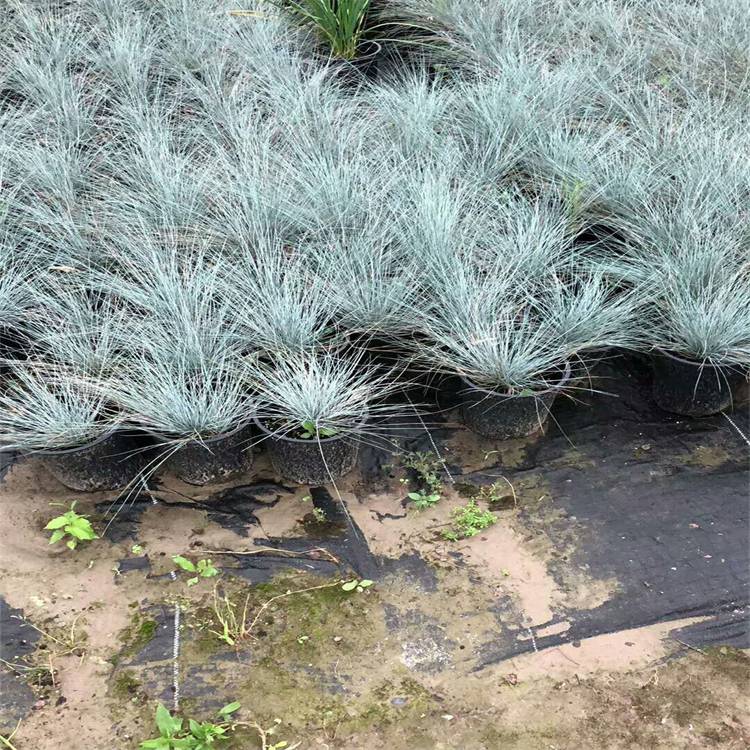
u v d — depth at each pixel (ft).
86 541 3.95
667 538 4.01
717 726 3.21
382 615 3.63
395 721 3.23
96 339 4.50
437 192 5.08
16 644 3.48
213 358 4.25
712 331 4.34
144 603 3.67
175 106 6.29
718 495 4.25
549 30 7.02
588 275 4.98
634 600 3.70
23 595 3.68
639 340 4.64
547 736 3.17
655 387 4.80
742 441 4.59
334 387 4.08
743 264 4.73
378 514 4.13
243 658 3.45
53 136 5.84
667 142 5.70
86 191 5.51
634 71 6.59
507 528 4.05
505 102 5.94
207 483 4.25
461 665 3.43
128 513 4.10
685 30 6.94
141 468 4.29
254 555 3.90
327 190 5.13
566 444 4.55
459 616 3.62
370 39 7.30
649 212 5.13
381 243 4.82
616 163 5.47
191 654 3.46
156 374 4.17
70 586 3.74
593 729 3.20
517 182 5.71
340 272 4.66
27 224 5.17
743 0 7.12
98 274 4.76
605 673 3.39
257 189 5.16
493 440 4.57
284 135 5.91
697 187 5.20
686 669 3.41
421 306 4.66
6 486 4.18
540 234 4.99
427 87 6.68
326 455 4.11
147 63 6.57
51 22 6.80
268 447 4.25
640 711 3.26
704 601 3.70
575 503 4.19
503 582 3.78
